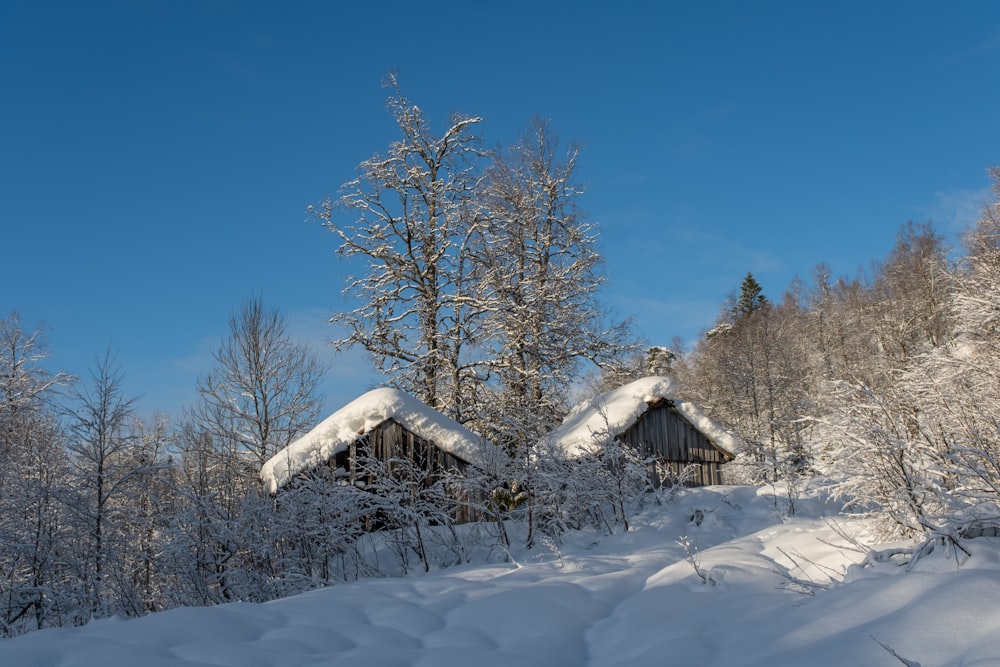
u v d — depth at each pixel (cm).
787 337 4528
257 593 1241
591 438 1984
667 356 5222
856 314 5044
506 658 582
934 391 824
